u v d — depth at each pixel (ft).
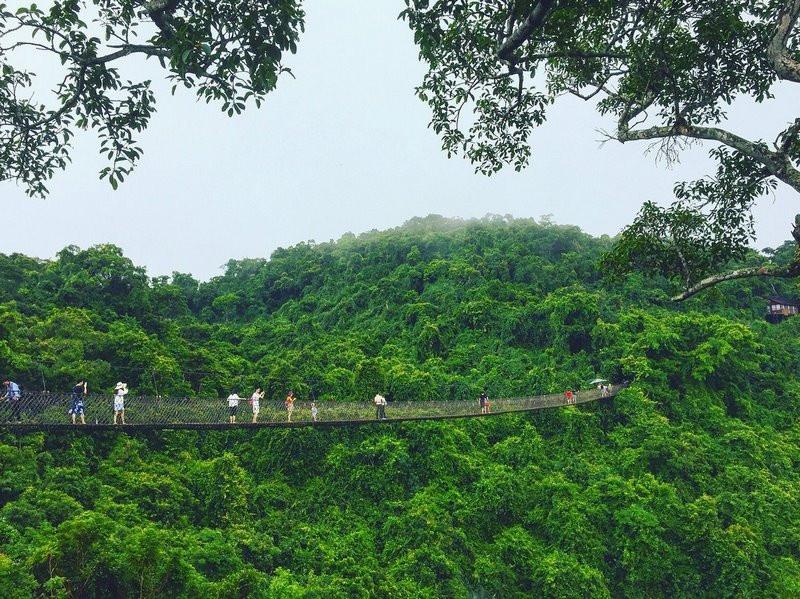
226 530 84.94
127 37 18.76
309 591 72.23
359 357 151.23
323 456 110.11
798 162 19.93
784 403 159.43
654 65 21.39
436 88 25.00
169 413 56.59
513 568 95.50
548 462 120.06
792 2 16.47
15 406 46.11
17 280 135.33
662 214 24.67
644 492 107.96
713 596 96.89
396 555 90.22
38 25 17.97
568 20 21.36
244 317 238.89
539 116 25.68
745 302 209.97
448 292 199.52
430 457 109.91
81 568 55.98
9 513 66.59
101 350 110.42
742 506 109.81
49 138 21.33
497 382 148.15
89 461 87.81
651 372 146.10
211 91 16.66
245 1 15.23
